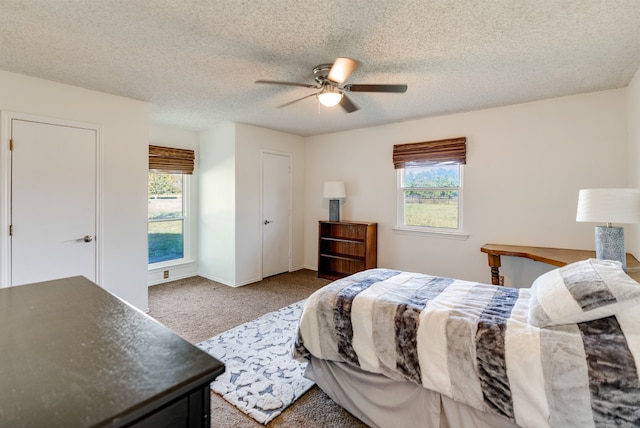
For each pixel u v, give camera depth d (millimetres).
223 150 4531
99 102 3107
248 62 2430
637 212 2078
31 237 2764
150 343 854
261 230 4785
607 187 2992
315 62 2420
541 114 3299
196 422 701
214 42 2125
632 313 1322
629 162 2832
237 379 2199
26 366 738
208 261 4867
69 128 2936
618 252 2141
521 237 3449
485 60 2365
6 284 2645
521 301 1787
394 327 1688
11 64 2490
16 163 2674
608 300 1320
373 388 1771
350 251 4859
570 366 1237
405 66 2471
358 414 1819
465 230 3811
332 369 1962
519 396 1310
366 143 4664
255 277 4715
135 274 3395
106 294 1283
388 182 4445
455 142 3791
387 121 4258
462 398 1446
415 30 1954
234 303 3736
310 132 5039
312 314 2008
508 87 2926
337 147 5008
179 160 4680
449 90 2998
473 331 1480
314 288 4359
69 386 662
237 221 4445
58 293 1288
